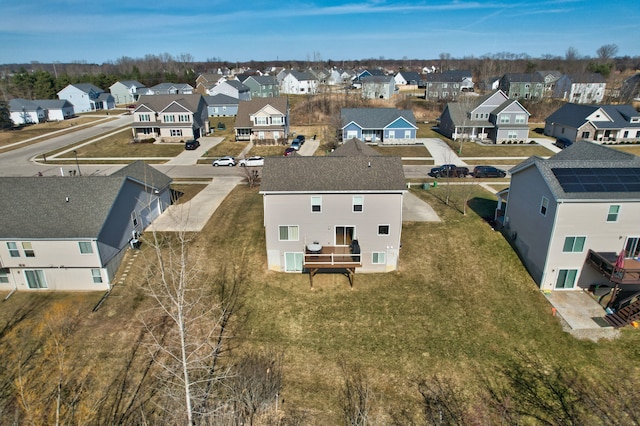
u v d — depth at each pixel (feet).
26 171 166.81
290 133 234.99
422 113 294.66
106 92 385.29
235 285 87.97
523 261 93.81
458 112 224.94
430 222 110.52
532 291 86.43
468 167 170.50
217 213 118.52
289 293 85.97
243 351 71.87
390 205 87.66
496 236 102.32
